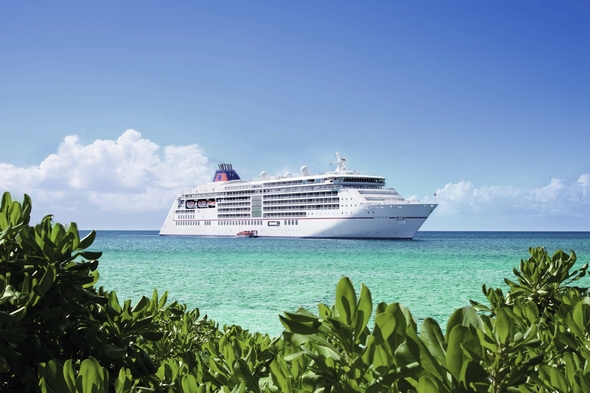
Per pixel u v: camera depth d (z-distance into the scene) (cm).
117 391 161
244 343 291
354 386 137
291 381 185
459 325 123
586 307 197
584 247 9469
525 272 369
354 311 134
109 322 276
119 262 4984
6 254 253
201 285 3009
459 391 120
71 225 247
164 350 416
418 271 4056
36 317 237
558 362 221
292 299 2444
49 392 145
